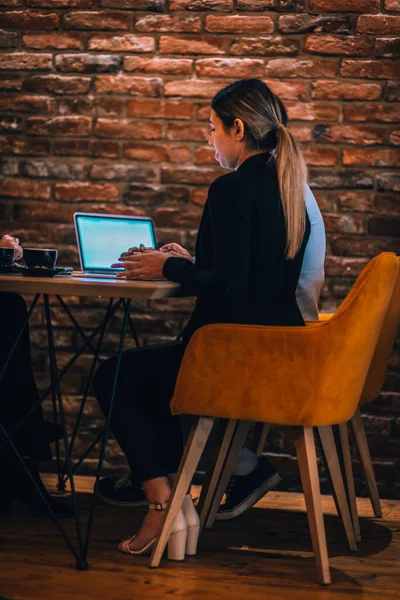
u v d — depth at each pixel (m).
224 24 3.05
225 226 2.12
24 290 2.12
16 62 3.14
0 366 2.52
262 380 2.06
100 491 2.65
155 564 2.17
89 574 2.11
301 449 2.08
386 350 2.54
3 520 2.55
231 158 2.32
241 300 2.13
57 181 3.15
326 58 3.03
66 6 3.11
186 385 2.12
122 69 3.10
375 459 3.06
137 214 3.13
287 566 2.23
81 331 2.91
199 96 3.08
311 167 3.06
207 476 2.46
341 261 3.06
